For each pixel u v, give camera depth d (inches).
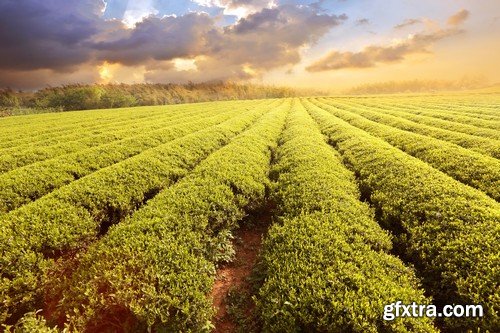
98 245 372.2
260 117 1911.9
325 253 331.9
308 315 250.7
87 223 436.5
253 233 488.1
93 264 326.3
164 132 1203.2
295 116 1822.1
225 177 578.2
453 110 2011.6
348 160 786.8
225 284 362.6
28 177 621.9
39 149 967.0
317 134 1138.7
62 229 406.0
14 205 536.7
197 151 879.1
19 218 418.9
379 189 549.6
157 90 6353.3
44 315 305.7
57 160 761.6
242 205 502.3
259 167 699.4
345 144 957.8
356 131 1135.6
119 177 588.4
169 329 260.5
